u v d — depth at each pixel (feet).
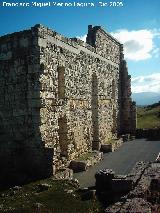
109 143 98.84
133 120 126.00
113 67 115.55
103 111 101.19
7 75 68.80
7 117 68.85
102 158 84.53
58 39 71.67
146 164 53.06
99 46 99.04
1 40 69.36
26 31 65.82
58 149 69.51
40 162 64.34
